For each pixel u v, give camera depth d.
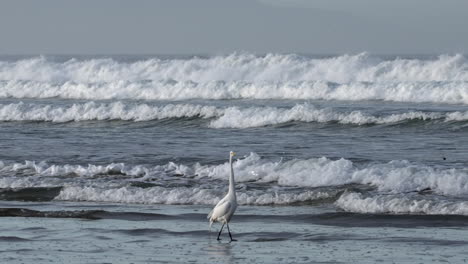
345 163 31.17
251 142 43.31
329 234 22.81
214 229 23.92
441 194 27.19
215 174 32.22
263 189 29.38
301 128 51.75
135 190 29.39
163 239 22.55
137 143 43.59
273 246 21.41
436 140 43.31
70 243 21.91
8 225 24.75
